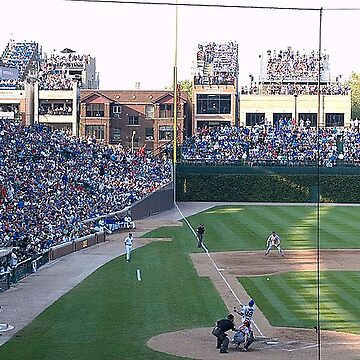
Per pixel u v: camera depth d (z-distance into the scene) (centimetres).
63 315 3625
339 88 14175
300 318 3566
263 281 4575
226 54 14788
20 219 5941
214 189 10875
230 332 3247
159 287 4381
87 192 8050
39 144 8962
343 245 6256
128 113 13525
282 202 10800
